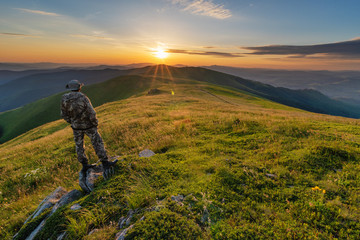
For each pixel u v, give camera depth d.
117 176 4.17
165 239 2.47
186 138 7.81
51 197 4.52
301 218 2.93
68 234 2.95
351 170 4.23
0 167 10.00
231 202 3.33
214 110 21.58
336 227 2.73
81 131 4.18
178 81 121.75
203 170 4.58
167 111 18.70
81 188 4.77
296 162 4.77
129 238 2.51
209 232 2.66
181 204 3.19
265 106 49.16
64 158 8.93
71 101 3.91
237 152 5.89
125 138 9.93
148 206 3.25
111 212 3.26
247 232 2.65
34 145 13.89
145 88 96.19
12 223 4.41
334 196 3.43
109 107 30.31
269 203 3.34
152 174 4.31
